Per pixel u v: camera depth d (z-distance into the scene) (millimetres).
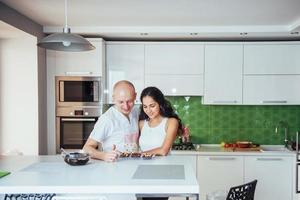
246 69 4020
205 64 4039
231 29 3734
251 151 3941
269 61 4000
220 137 4438
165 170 1835
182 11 3039
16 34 3359
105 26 3758
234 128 4434
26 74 3578
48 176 1718
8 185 1557
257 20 3418
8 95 3605
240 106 4426
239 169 3900
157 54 4051
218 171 3912
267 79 4008
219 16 3248
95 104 3904
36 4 2791
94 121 3898
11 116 3613
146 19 3395
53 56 3879
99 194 1653
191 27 3754
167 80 4059
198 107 4445
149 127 2424
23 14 3160
